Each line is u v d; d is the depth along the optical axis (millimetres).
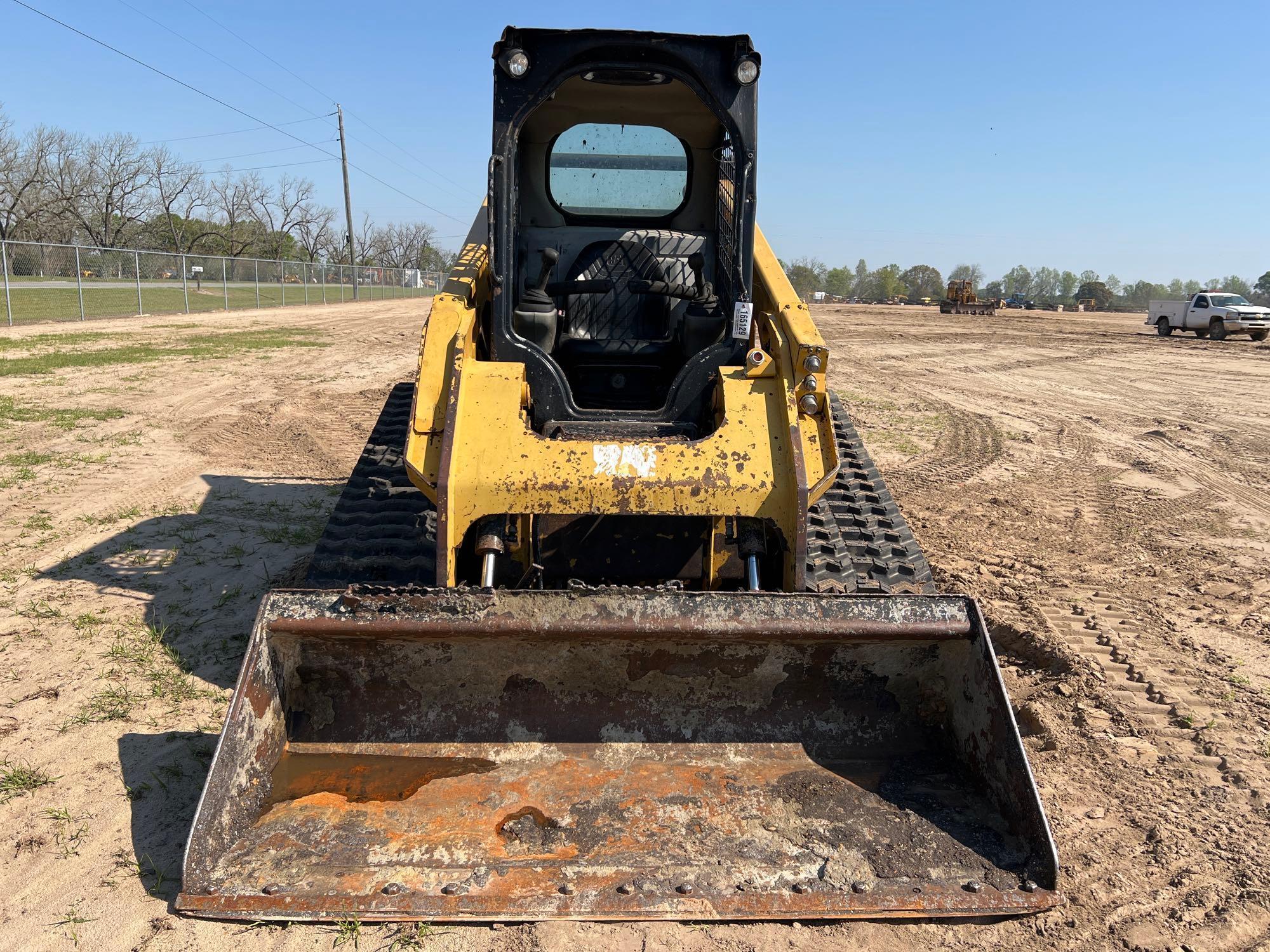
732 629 3053
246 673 2922
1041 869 2742
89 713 3838
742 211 4059
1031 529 7168
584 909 2611
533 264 4719
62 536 6180
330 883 2670
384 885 2664
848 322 36531
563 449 3531
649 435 3990
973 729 3111
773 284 4227
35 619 4797
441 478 3418
